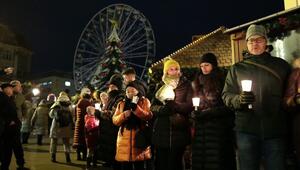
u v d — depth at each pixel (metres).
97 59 26.42
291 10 4.76
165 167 4.69
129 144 5.16
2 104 6.93
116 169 6.29
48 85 44.31
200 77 4.58
